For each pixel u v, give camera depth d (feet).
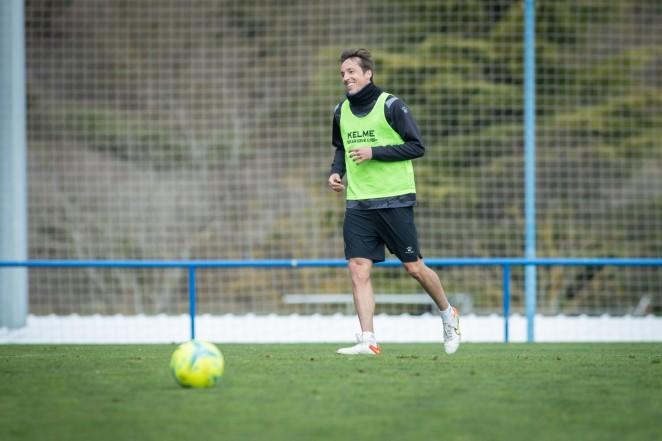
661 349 74.38
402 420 37.96
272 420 38.01
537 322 142.61
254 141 191.42
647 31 199.21
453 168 180.04
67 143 193.26
